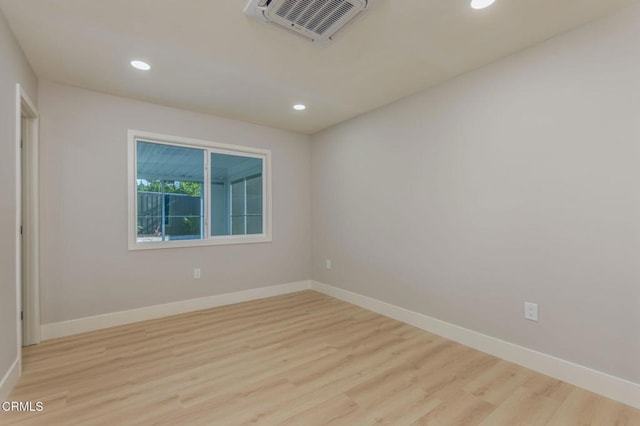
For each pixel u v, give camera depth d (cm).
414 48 226
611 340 190
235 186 398
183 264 352
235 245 390
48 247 279
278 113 366
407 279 317
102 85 288
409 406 181
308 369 223
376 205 353
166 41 218
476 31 206
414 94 309
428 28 202
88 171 298
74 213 291
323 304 383
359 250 377
